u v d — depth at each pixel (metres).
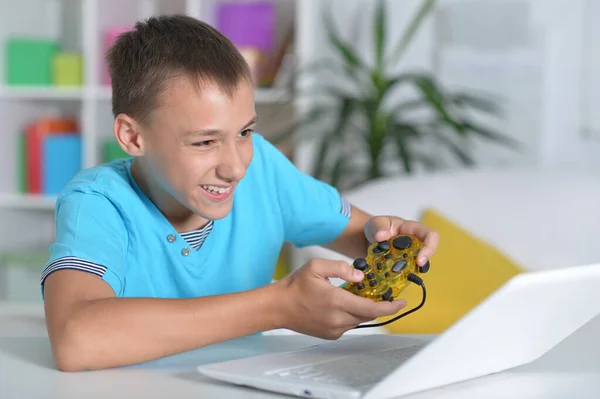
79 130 3.86
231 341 1.16
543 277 0.85
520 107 3.44
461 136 3.14
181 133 1.05
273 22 3.54
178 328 0.94
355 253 1.57
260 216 1.47
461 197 2.64
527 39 3.42
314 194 1.53
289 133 3.17
